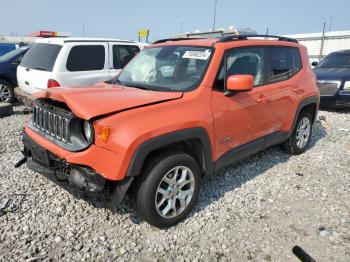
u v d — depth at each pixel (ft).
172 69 12.76
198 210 11.87
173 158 10.36
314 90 17.51
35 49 23.85
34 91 22.99
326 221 11.35
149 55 14.43
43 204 11.85
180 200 10.94
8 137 19.42
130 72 14.32
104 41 23.94
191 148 11.54
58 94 10.52
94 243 9.92
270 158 17.10
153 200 10.12
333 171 15.66
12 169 14.69
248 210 11.96
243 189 13.55
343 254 9.70
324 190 13.65
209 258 9.46
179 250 9.75
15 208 11.51
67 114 10.02
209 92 11.63
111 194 9.77
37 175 14.10
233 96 12.40
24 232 10.28
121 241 10.07
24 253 9.32
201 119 11.03
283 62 15.75
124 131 9.30
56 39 22.50
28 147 11.63
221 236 10.44
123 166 9.22
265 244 10.11
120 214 11.43
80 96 10.28
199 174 11.39
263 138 14.49
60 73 21.45
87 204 11.94
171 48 13.85
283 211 11.96
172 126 10.13
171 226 10.85
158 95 10.97
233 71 12.74
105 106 9.66
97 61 23.30
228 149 12.59
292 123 16.25
